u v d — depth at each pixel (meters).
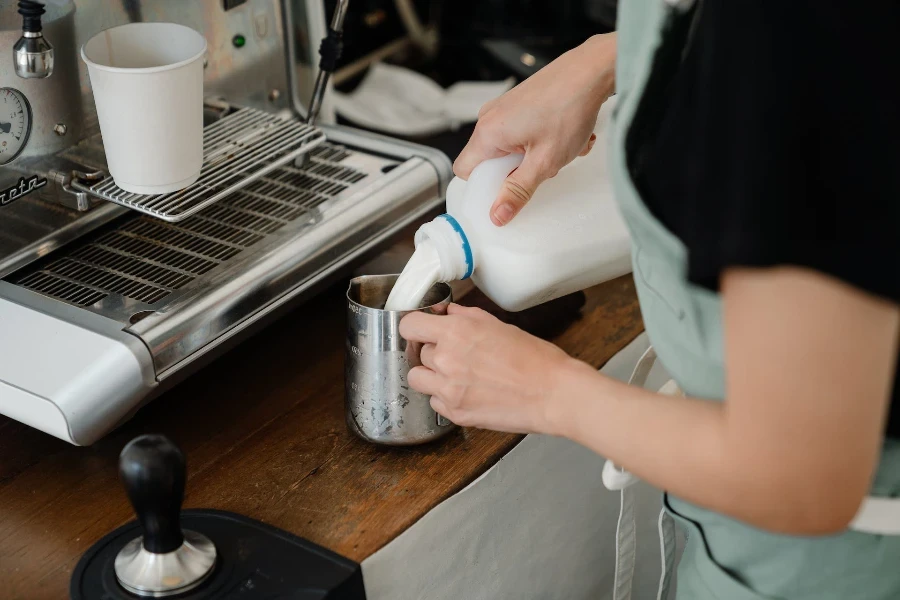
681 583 0.77
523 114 0.80
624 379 1.03
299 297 0.95
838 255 0.43
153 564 0.67
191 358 0.82
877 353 0.44
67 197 0.93
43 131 0.89
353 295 0.85
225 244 0.93
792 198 0.43
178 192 0.89
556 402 0.63
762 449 0.47
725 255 0.44
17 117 0.87
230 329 0.86
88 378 0.75
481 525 0.86
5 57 0.84
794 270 0.44
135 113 0.80
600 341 1.01
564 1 1.81
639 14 0.60
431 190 1.08
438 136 1.72
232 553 0.71
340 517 0.77
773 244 0.43
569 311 1.05
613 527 1.11
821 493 0.47
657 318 0.63
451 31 1.93
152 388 0.79
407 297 0.81
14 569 0.72
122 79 0.78
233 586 0.68
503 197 0.79
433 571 0.82
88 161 0.95
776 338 0.45
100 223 0.96
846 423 0.45
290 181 1.05
